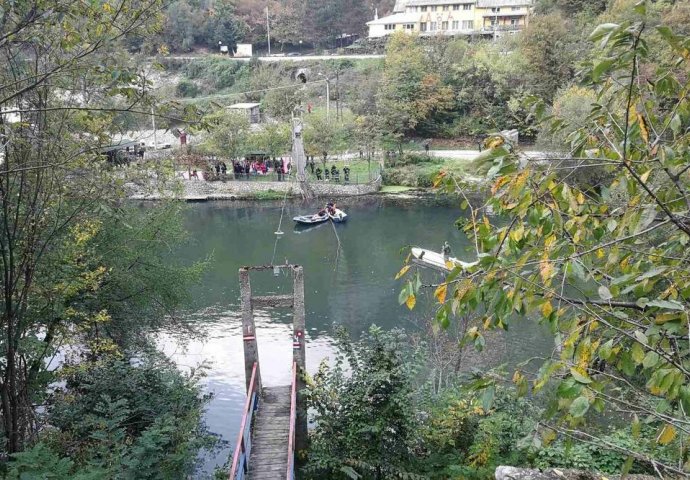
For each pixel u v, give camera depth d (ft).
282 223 123.34
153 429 36.94
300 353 47.67
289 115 188.14
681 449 14.11
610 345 12.00
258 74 222.48
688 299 14.12
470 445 39.14
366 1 281.74
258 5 270.87
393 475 38.22
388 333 41.83
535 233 14.79
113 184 37.01
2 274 36.63
